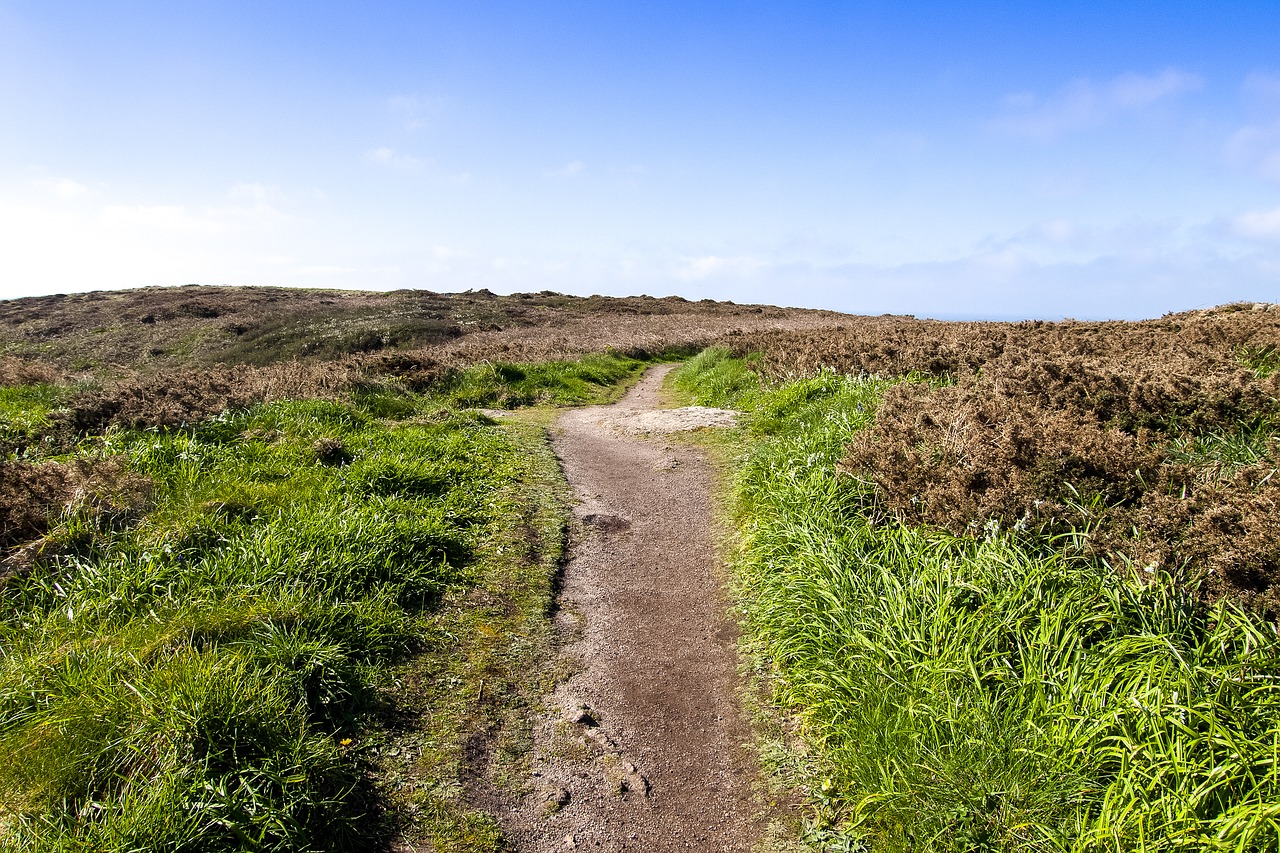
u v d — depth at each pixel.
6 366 12.01
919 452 5.62
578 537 6.60
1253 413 5.50
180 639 3.88
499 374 15.58
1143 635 3.25
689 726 4.04
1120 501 4.46
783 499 6.10
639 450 9.73
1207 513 3.83
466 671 4.36
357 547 5.23
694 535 6.70
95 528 5.11
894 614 4.00
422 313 42.50
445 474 7.50
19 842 2.71
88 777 3.01
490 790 3.46
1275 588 3.30
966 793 3.01
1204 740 2.77
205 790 2.92
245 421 8.23
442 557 5.66
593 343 27.14
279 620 4.19
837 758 3.56
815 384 10.16
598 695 4.30
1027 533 4.30
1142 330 11.07
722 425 10.37
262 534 5.23
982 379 8.00
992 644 3.62
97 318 43.75
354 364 14.21
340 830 3.08
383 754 3.59
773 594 4.94
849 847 3.13
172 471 6.36
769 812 3.40
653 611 5.32
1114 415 6.09
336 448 7.61
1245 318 9.73
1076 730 3.01
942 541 4.49
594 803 3.45
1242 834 2.44
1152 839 2.61
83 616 4.20
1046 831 2.79
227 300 48.66
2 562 4.68
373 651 4.33
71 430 7.66
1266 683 2.88
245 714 3.28
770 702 4.19
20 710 3.40
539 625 4.98
